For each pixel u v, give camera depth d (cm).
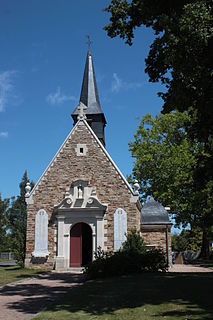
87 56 3097
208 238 3803
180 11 1170
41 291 1291
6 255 5206
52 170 2283
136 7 1362
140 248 1883
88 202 2173
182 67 1097
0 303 1056
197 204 3225
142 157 3534
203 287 1129
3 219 4528
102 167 2244
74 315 846
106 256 1769
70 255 2158
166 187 3422
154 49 1304
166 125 3656
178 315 796
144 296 1035
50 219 2214
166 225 2488
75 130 2338
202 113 1225
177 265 2981
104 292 1142
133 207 2153
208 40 1061
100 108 2872
